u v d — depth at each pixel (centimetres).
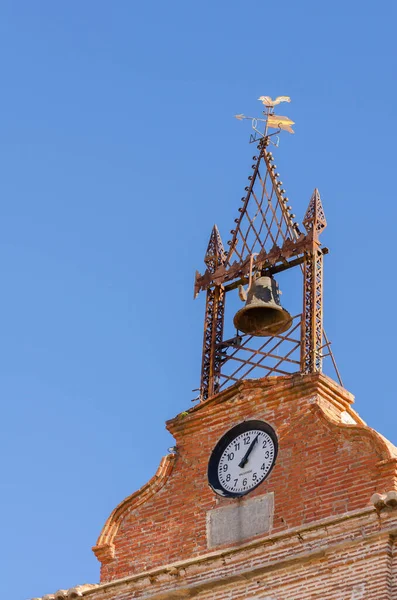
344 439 4006
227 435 4238
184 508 4197
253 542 3950
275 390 4194
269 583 3897
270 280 4509
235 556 3981
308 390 4150
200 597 4000
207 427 4294
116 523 4300
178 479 4259
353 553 3791
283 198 4616
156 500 4269
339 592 3769
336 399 4166
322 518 3922
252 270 4562
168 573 4069
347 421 4181
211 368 4478
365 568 3756
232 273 4584
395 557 3738
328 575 3806
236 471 4162
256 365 4419
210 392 4441
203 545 4097
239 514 4075
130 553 4228
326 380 4153
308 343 4331
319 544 3850
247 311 4519
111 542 4269
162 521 4219
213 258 4662
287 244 4509
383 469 3888
